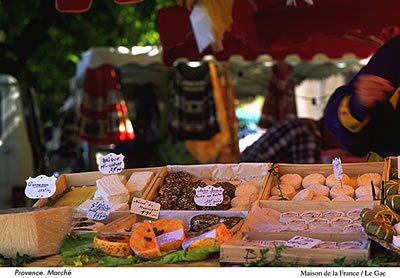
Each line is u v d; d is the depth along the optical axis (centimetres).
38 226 253
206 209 305
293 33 423
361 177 312
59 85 1247
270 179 323
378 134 329
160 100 685
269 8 417
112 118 636
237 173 337
